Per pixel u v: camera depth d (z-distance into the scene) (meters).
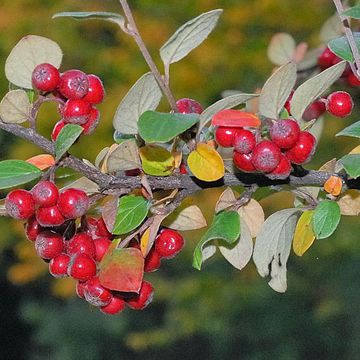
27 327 3.11
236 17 1.93
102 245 0.63
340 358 2.35
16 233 2.18
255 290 2.21
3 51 2.07
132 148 0.62
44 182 0.61
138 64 2.00
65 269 0.63
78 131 0.61
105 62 2.02
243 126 0.61
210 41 1.94
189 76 1.92
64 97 0.62
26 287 3.04
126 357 2.92
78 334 2.93
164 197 0.65
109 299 0.63
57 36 2.04
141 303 0.64
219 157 0.62
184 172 0.64
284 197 1.69
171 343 2.82
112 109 1.88
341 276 2.20
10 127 0.61
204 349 2.78
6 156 2.02
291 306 2.32
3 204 0.63
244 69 1.95
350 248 2.03
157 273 2.33
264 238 0.65
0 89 2.08
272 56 0.83
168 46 0.62
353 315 2.28
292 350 2.38
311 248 2.05
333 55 0.80
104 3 2.08
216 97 1.96
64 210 0.60
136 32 0.61
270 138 0.63
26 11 2.06
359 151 0.65
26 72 0.62
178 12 2.01
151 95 0.61
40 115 1.80
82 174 0.62
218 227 0.62
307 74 0.83
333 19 0.83
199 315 2.27
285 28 1.96
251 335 2.36
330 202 0.63
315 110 0.73
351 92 0.79
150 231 0.62
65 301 3.03
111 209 0.62
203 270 2.26
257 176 0.64
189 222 0.65
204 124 0.62
